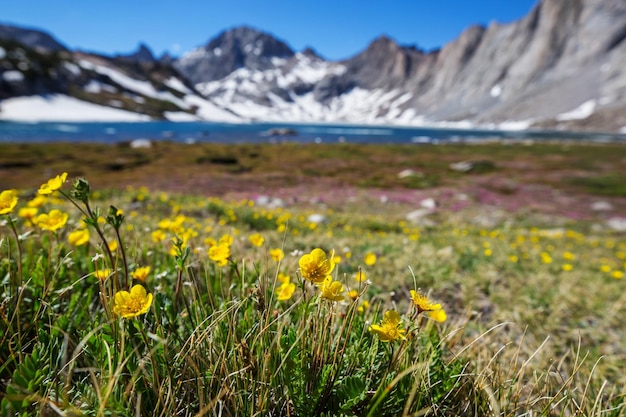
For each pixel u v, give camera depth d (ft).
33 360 4.18
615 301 17.42
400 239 27.40
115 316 4.49
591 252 35.63
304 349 4.75
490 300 15.31
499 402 4.94
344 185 103.81
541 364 8.81
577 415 4.94
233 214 30.96
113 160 138.92
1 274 6.16
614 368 10.19
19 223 10.98
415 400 4.36
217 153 173.17
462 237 34.04
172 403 3.84
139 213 28.68
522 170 141.38
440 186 105.40
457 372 5.27
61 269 6.70
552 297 16.28
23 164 118.62
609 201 88.02
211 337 4.68
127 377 4.27
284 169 133.28
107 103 547.90
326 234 25.73
